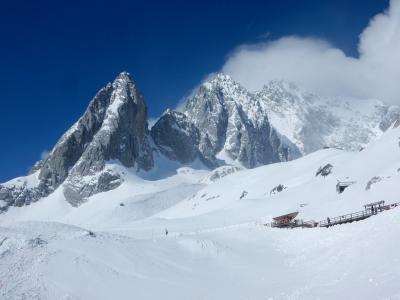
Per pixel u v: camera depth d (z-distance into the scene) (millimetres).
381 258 40406
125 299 47375
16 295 45781
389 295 29844
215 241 68312
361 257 43594
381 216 53906
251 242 71500
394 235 43656
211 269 57531
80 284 49156
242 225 93188
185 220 136500
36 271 50375
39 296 46312
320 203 101125
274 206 122125
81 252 55750
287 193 134250
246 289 47500
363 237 49250
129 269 53781
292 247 65750
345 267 43562
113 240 61781
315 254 56594
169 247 63281
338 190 106250
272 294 42250
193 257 61188
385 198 81188
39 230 62375
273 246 68812
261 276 52844
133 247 60344
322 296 35594
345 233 58062
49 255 53906
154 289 49594
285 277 49531
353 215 77250
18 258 52625
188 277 53719
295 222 86438
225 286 50250
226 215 129250
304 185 136250
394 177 87312
